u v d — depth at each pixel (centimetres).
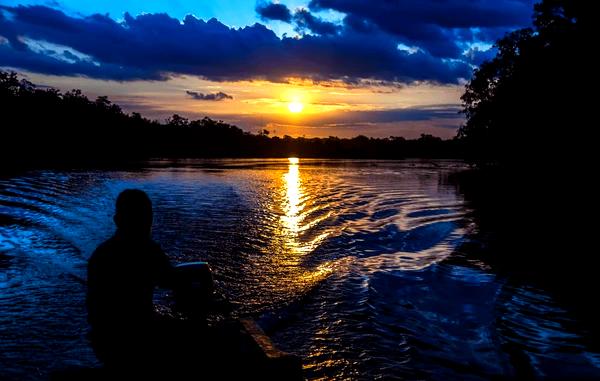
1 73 7519
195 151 11931
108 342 393
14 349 516
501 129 4272
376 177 4094
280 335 574
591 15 3272
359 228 1386
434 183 3428
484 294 770
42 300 682
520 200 2356
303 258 980
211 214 1559
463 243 1205
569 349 559
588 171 2877
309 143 15900
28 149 6969
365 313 657
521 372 496
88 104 8981
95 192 2119
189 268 475
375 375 475
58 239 1099
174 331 412
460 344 565
